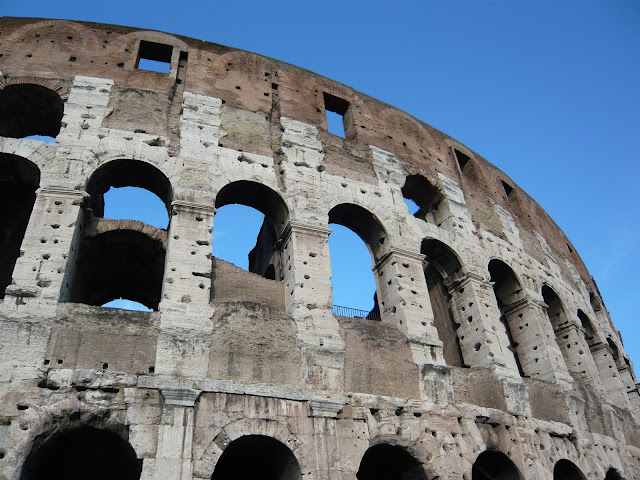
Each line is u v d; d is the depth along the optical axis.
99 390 18.20
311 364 21.44
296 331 22.11
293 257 24.36
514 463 24.03
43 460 18.58
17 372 17.78
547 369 29.94
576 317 36.69
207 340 20.31
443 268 31.52
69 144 23.94
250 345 20.84
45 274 20.17
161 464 17.34
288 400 20.19
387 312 26.48
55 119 27.61
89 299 30.31
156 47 30.45
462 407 23.81
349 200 28.06
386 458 23.34
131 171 24.91
